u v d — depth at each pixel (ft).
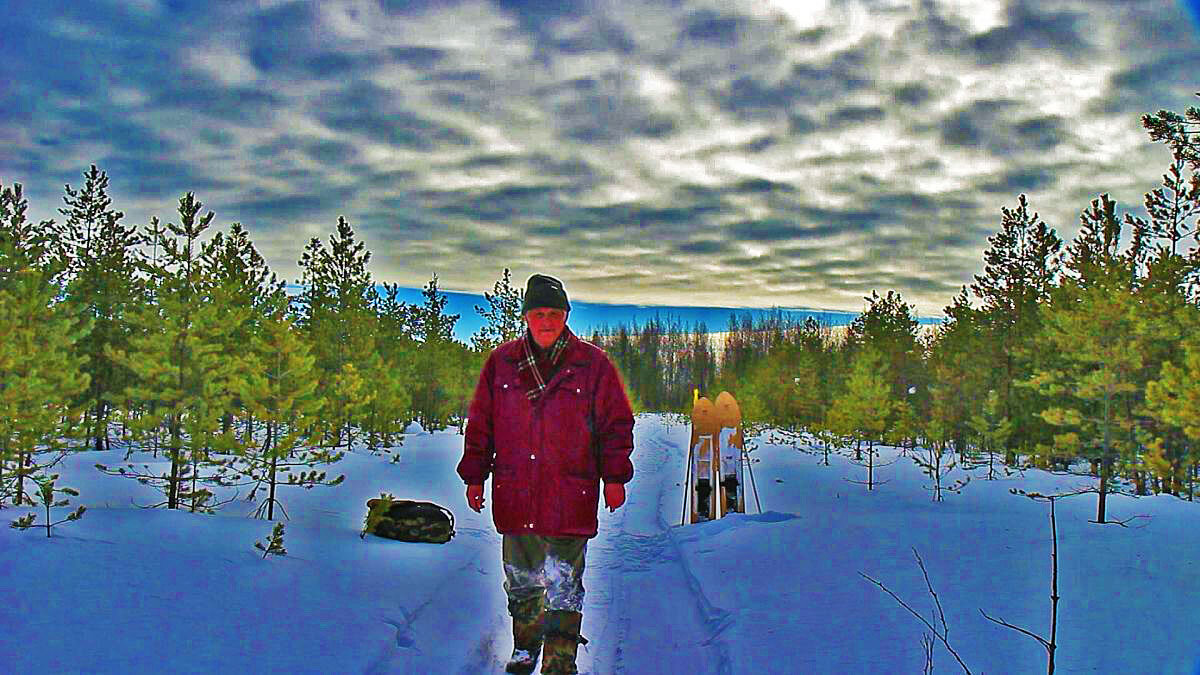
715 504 30.22
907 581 16.47
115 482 33.50
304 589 16.06
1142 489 44.06
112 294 58.23
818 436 75.51
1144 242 52.49
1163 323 41.01
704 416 30.91
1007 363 62.03
